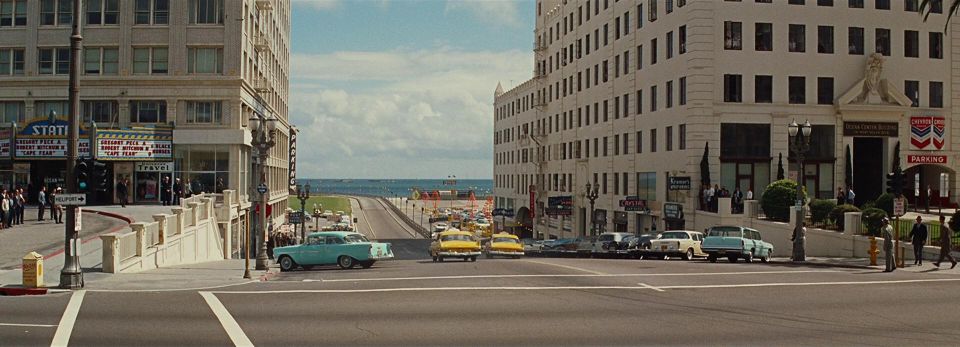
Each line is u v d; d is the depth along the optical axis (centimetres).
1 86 5247
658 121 5447
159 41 5228
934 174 5378
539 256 4753
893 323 1566
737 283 2252
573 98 7425
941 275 2503
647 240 4059
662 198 5378
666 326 1540
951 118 5241
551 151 8212
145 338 1401
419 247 7612
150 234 2936
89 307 1777
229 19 5244
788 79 4978
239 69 5241
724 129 4884
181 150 5238
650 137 5606
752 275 2497
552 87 8194
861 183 5312
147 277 2464
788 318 1630
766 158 4919
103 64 5231
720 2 4888
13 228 3722
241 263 3391
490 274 2561
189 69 5238
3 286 2080
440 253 3525
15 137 5012
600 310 1745
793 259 3288
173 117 5222
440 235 3706
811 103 4997
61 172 5341
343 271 2952
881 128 5088
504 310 1750
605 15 6519
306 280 2461
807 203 4153
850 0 5088
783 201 4231
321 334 1453
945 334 1446
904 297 1942
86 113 5250
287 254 3134
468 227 9988
